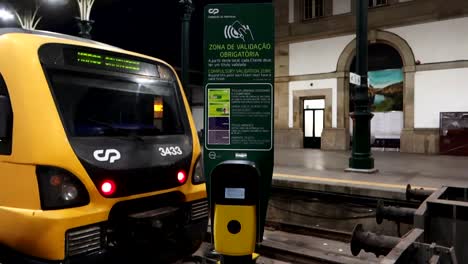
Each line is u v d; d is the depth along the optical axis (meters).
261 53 2.79
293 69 16.83
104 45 4.12
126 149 3.55
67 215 2.99
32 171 3.01
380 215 4.02
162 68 4.44
